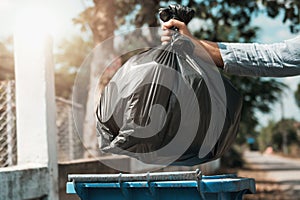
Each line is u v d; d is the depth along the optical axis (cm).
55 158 548
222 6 978
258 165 3969
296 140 6656
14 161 565
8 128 558
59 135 693
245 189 346
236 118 352
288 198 1617
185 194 334
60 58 2319
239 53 333
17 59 555
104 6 848
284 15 927
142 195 343
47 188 528
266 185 2084
